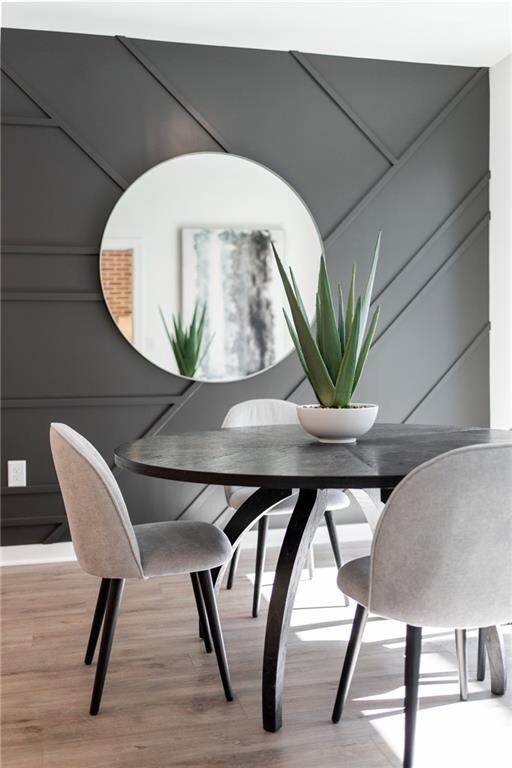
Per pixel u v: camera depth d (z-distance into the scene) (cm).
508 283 395
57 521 360
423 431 267
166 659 242
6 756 183
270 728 194
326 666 236
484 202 410
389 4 334
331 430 236
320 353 248
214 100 374
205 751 184
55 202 356
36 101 352
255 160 380
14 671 233
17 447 355
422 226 402
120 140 363
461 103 405
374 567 166
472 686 220
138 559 198
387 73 395
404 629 268
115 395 366
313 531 207
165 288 368
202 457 209
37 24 347
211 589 213
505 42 375
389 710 205
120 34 360
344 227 390
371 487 176
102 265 359
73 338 360
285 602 197
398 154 398
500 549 162
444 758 180
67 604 296
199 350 374
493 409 411
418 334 403
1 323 352
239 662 239
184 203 370
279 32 362
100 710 207
